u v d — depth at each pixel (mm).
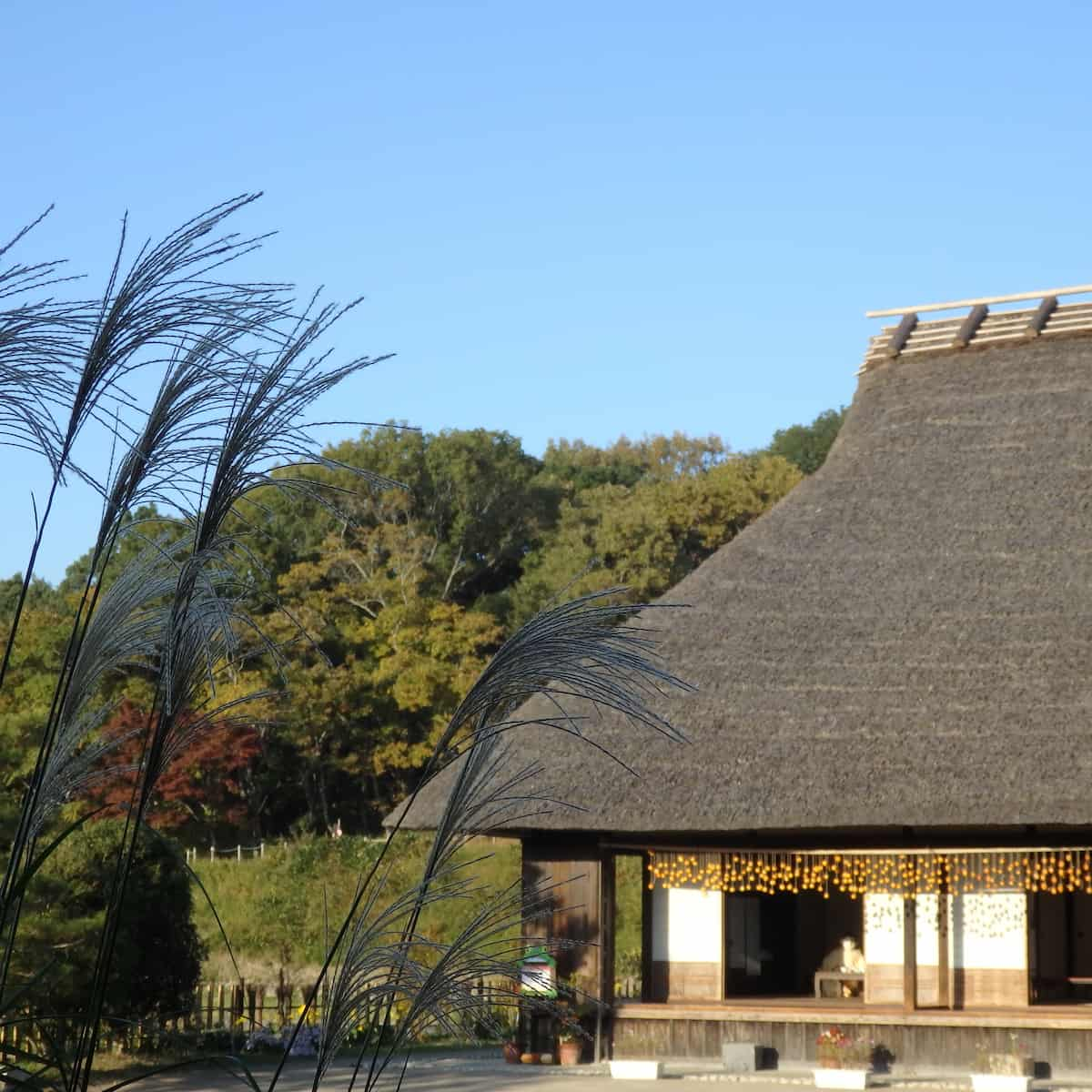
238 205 3570
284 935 27703
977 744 15594
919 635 16984
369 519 48031
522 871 17375
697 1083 15258
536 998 4539
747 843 17125
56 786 4094
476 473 49844
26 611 35938
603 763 16469
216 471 3738
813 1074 15938
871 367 21391
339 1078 14961
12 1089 3926
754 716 16578
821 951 19750
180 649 3873
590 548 46562
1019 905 16625
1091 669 16000
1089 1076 15445
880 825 15352
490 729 4160
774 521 19219
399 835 28938
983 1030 15914
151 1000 16234
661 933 18062
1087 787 14844
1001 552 17734
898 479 19219
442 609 43406
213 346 3650
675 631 17766
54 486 3758
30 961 13328
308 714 39500
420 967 4172
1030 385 19812
